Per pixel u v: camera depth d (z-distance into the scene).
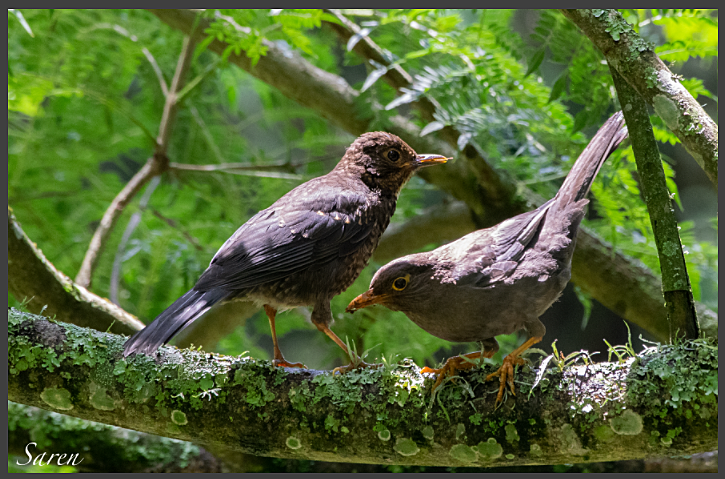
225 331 10.35
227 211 11.77
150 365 6.03
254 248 7.05
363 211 7.76
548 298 6.61
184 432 6.07
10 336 5.98
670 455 5.34
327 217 7.47
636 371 5.33
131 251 11.09
